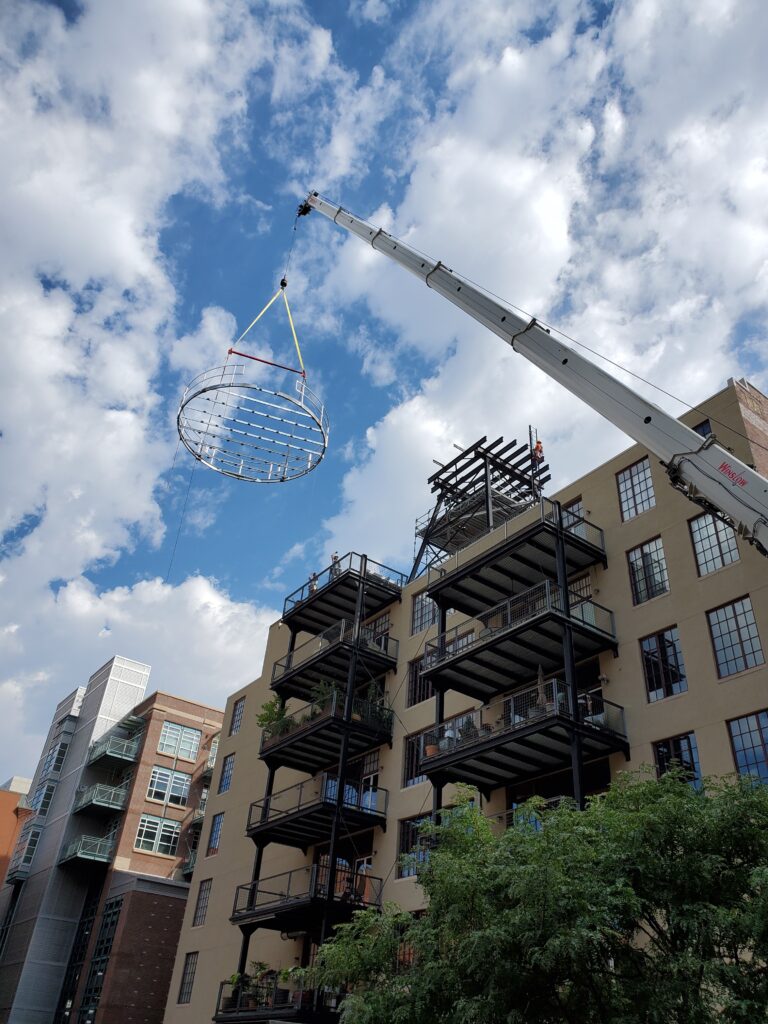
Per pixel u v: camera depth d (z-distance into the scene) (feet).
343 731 96.58
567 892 40.16
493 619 92.32
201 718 192.13
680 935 41.42
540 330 74.84
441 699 86.58
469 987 43.57
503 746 74.90
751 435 75.36
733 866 41.65
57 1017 157.38
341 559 113.19
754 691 65.26
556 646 80.07
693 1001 37.27
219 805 129.08
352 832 96.07
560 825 44.65
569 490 91.66
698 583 73.41
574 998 41.16
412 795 92.38
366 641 105.50
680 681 71.36
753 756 63.62
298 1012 79.92
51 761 200.64
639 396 64.44
